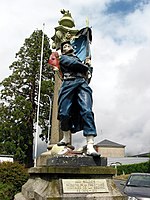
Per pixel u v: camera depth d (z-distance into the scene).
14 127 32.06
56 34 9.02
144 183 11.27
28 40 35.56
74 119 5.08
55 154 4.96
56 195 4.16
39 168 4.97
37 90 34.44
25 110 32.34
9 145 31.28
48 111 33.53
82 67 5.00
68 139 5.19
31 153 33.41
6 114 33.09
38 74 34.69
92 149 4.69
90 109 4.83
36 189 4.87
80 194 4.25
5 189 14.01
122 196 4.40
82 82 4.95
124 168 47.00
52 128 8.53
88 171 4.44
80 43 5.55
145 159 61.03
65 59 5.04
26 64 35.19
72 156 4.57
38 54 34.91
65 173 4.36
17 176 14.99
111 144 74.62
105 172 4.52
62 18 9.26
